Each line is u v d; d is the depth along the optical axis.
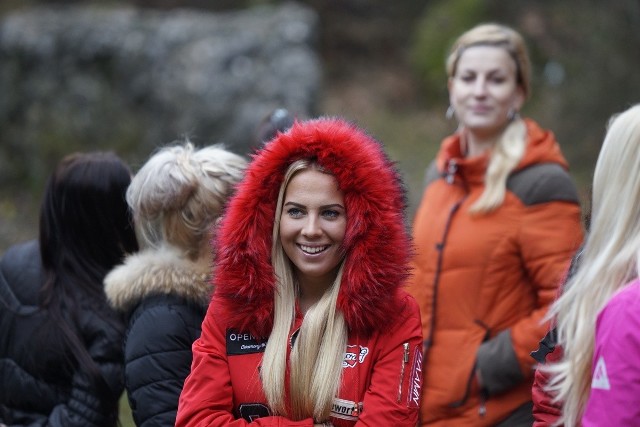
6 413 6.05
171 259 5.50
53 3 26.52
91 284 6.04
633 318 3.89
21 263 6.16
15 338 5.97
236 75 18.84
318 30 30.88
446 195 7.29
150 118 19.31
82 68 19.72
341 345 4.71
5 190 19.66
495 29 7.49
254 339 4.81
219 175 5.57
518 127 7.23
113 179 6.16
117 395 5.87
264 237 4.80
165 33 19.53
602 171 4.29
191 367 4.91
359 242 4.68
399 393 4.65
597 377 3.95
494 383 6.72
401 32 31.81
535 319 6.64
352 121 5.01
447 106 28.66
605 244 4.21
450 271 6.99
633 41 21.36
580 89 21.89
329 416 4.68
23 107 19.80
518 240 6.83
